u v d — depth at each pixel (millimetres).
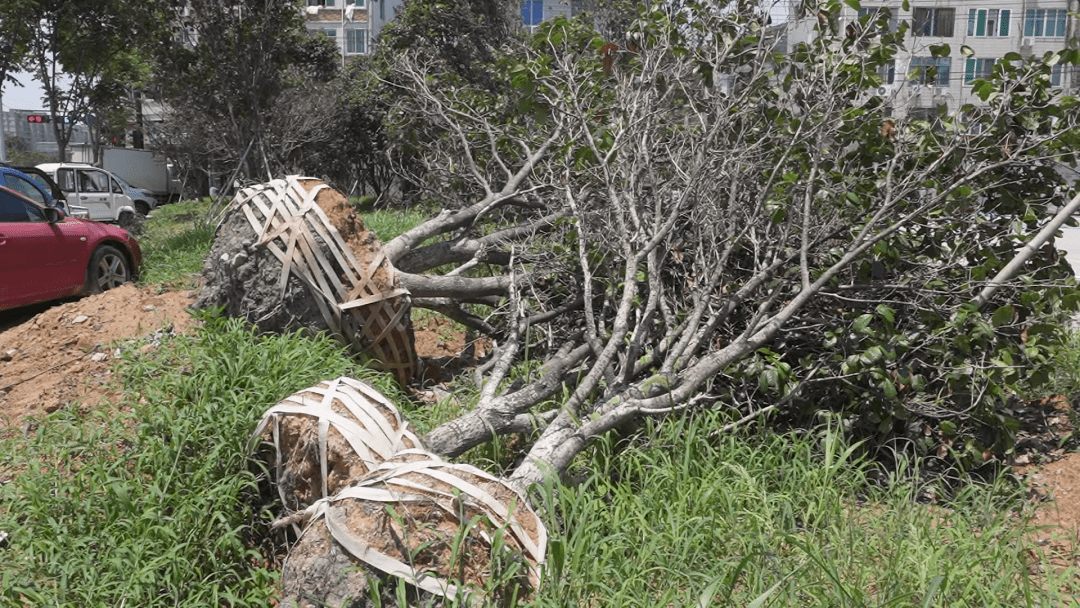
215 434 4520
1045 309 5570
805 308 5629
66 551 3914
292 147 21594
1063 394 6031
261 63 19234
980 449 5117
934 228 5621
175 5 19109
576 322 6824
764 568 3701
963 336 5031
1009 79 5668
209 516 4227
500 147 8938
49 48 26469
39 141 80750
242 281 6000
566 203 7195
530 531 3504
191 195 37562
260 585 4047
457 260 7430
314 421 4059
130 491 4234
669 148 6211
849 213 5566
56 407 5699
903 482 4723
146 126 35000
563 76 6883
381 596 3174
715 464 4590
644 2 6617
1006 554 3885
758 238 5871
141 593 3807
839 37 6164
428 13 17203
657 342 5875
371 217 13258
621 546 3801
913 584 3680
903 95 5969
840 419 4934
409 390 6406
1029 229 5840
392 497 3322
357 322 5957
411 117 10164
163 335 6199
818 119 5824
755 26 6305
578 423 4484
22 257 9312
